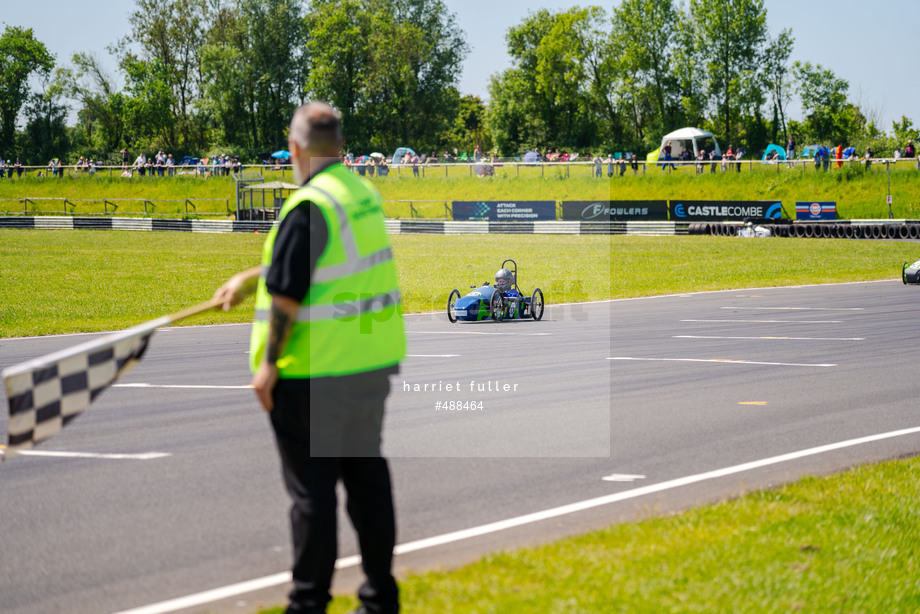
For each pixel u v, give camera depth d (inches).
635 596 224.8
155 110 5447.8
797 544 269.1
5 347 818.8
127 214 3405.5
